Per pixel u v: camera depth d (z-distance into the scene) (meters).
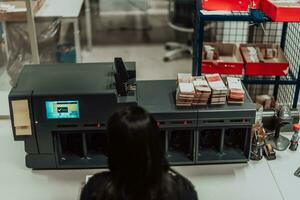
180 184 1.24
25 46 3.17
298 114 2.29
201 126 1.92
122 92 1.87
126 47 5.02
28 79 1.93
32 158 1.96
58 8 3.27
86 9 4.59
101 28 5.53
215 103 1.92
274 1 2.28
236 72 2.53
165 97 1.98
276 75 2.59
